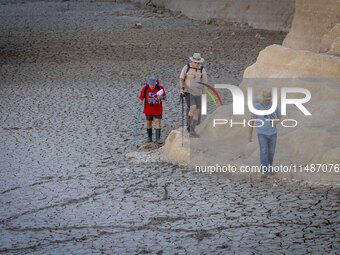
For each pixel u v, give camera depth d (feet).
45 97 69.46
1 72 82.48
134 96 69.05
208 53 91.50
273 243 34.01
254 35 106.73
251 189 41.91
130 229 37.11
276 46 54.08
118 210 39.96
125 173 46.73
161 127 58.39
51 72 81.87
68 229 37.63
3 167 48.93
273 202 39.42
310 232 35.04
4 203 42.06
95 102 67.00
